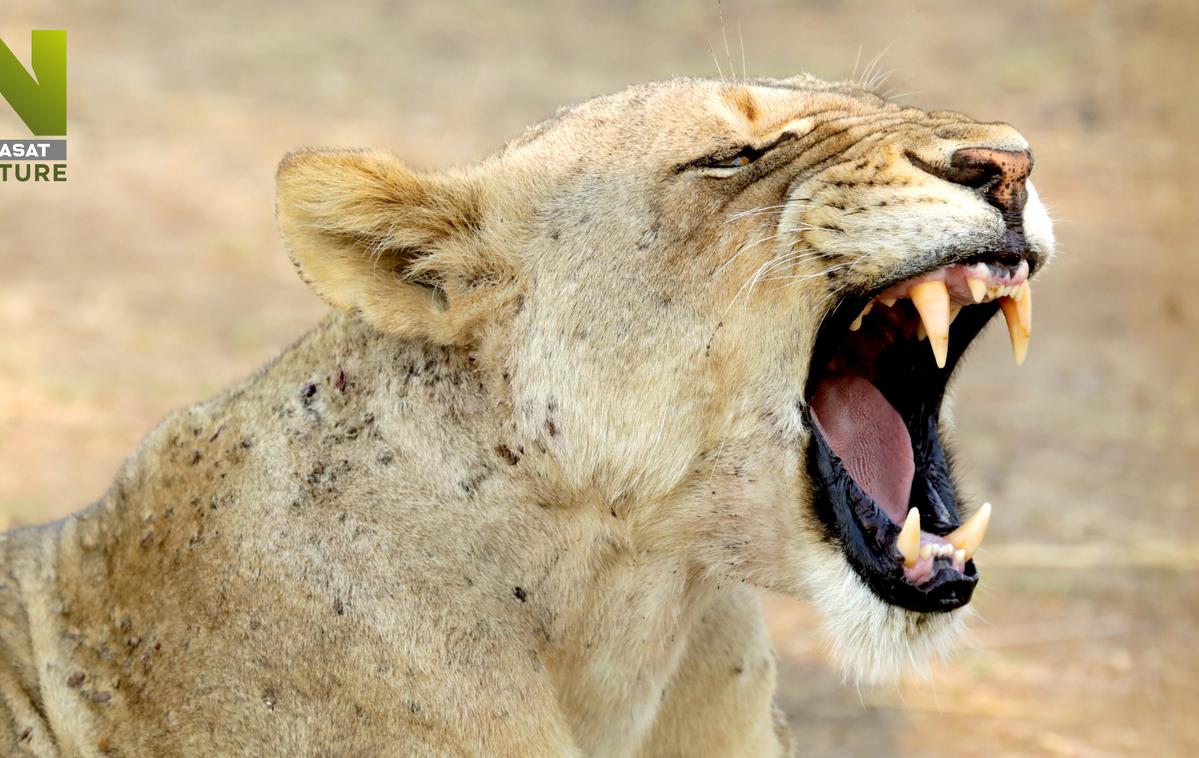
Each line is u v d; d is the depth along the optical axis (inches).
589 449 283.0
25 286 853.2
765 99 301.6
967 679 487.8
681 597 295.7
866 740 450.3
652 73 1197.1
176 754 278.4
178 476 294.2
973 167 281.1
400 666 275.9
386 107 1146.0
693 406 284.2
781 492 287.0
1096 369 758.5
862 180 283.4
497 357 287.0
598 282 285.9
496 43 1294.3
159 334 791.1
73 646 291.0
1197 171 868.6
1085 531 586.2
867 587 287.3
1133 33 1139.3
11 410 683.4
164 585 286.4
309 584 278.8
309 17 1384.1
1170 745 448.5
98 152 1074.7
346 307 288.7
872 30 1263.5
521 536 283.9
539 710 282.2
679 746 317.1
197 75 1223.5
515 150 305.4
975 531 288.7
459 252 291.1
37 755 285.7
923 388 323.3
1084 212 914.7
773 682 325.4
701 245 285.1
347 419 288.4
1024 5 1289.4
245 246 936.9
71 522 313.1
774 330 284.8
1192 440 670.5
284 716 277.1
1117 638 510.0
